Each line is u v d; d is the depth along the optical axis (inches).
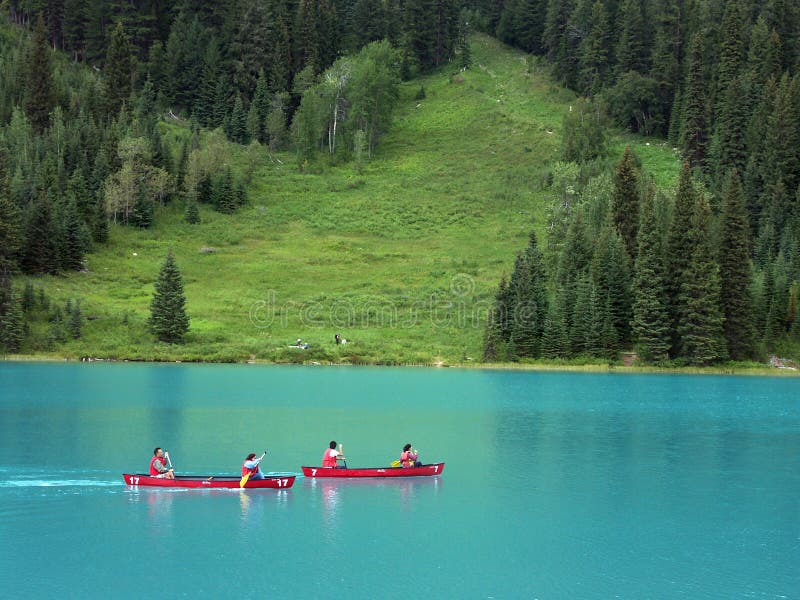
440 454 1891.0
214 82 7662.4
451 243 5531.5
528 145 7121.1
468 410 2576.3
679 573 1133.1
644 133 7372.1
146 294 4429.1
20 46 7007.9
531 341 4116.6
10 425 2102.6
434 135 7667.3
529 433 2183.8
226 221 5762.8
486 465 1788.9
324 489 1569.9
